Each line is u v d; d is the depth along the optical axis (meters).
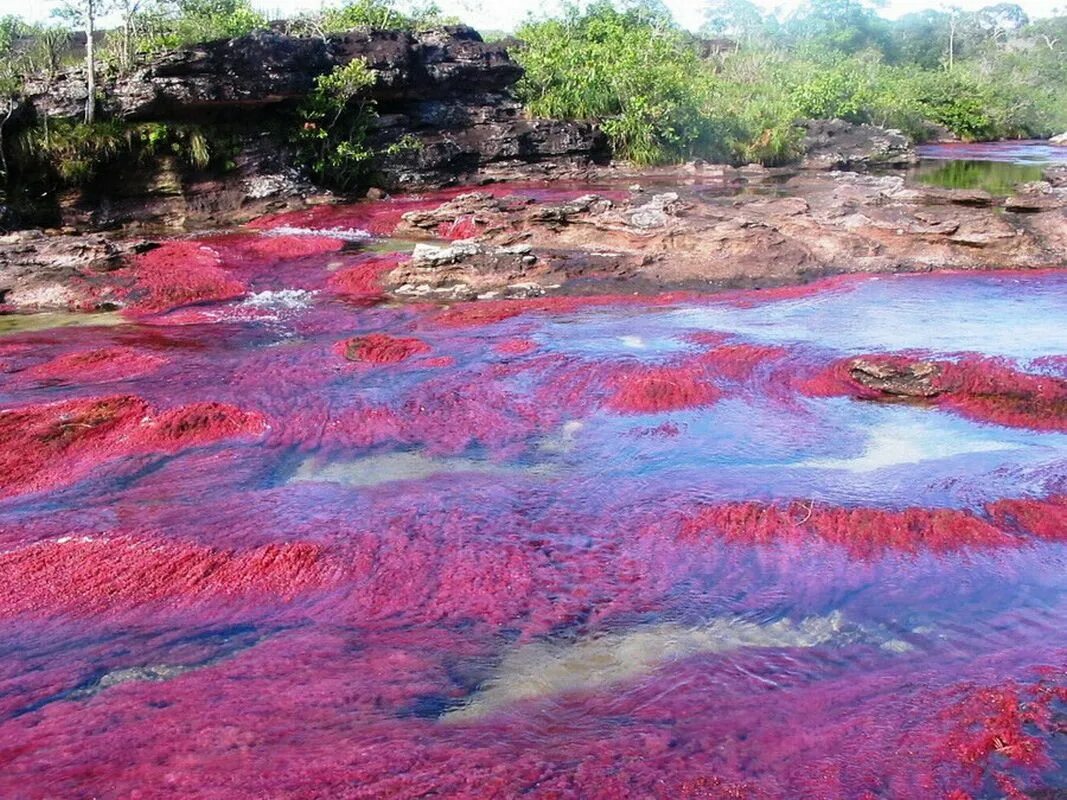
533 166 34.09
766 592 7.75
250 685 6.51
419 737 5.90
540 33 44.38
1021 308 16.11
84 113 24.89
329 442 11.12
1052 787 5.23
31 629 7.29
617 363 13.27
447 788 5.35
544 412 11.94
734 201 24.86
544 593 7.78
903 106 53.47
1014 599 7.52
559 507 9.35
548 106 35.97
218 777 5.49
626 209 21.25
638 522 8.95
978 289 17.53
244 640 7.19
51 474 10.20
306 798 5.29
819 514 8.76
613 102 37.50
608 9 49.31
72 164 24.06
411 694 6.43
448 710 6.29
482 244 19.80
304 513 9.18
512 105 35.38
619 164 36.31
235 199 26.94
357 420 11.65
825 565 8.09
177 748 5.80
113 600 7.66
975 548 8.24
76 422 11.39
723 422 11.58
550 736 5.93
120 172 25.44
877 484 9.59
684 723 6.01
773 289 17.98
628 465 10.45
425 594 7.75
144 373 13.52
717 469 10.25
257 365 13.77
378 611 7.54
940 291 17.45
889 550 8.27
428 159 31.95
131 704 6.30
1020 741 5.60
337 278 19.31
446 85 33.28
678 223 20.16
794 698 6.25
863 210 21.78
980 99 59.50
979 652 6.77
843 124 41.97
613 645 7.09
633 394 12.26
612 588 7.86
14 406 12.06
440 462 10.65
